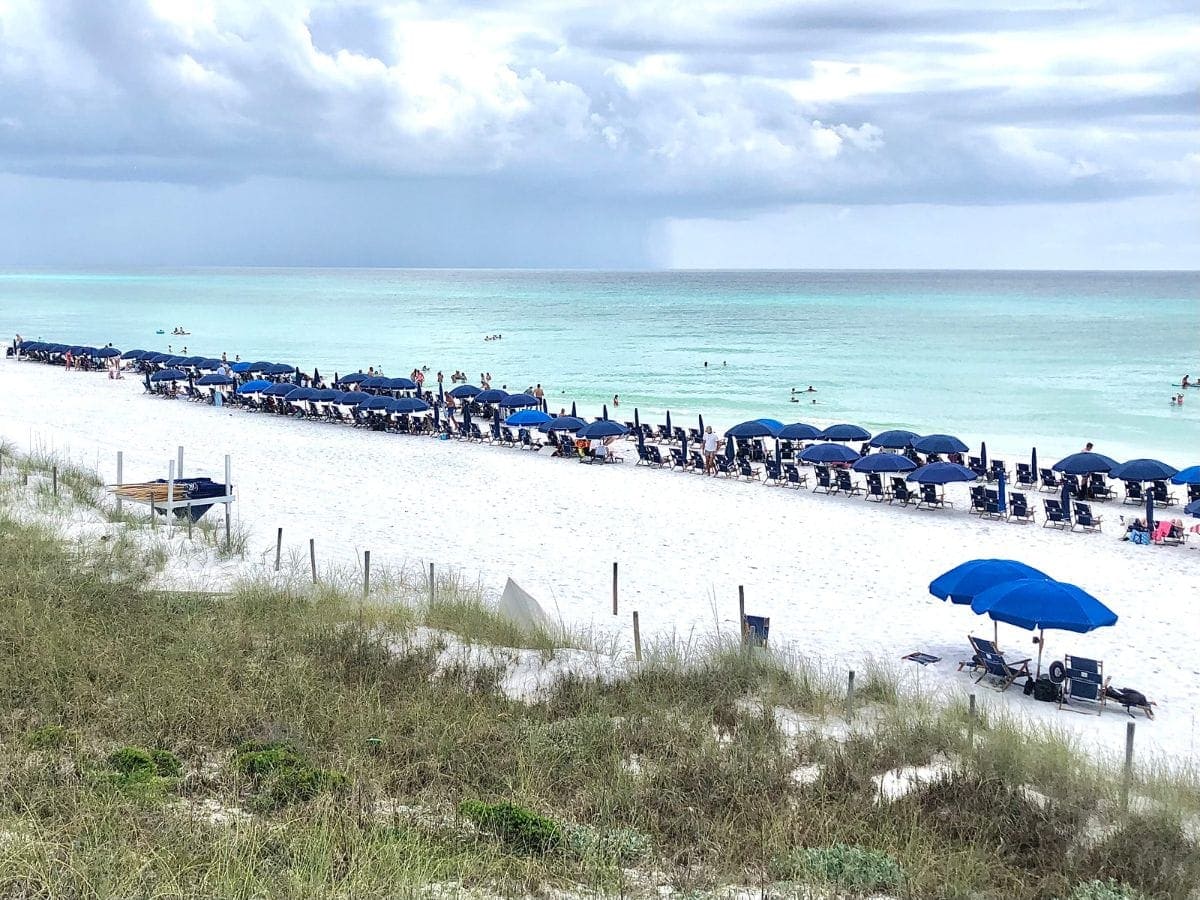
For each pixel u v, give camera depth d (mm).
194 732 10969
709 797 10023
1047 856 9086
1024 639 17906
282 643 14242
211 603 16391
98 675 12438
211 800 9359
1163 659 16938
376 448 37469
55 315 128875
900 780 10766
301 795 9438
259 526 24469
